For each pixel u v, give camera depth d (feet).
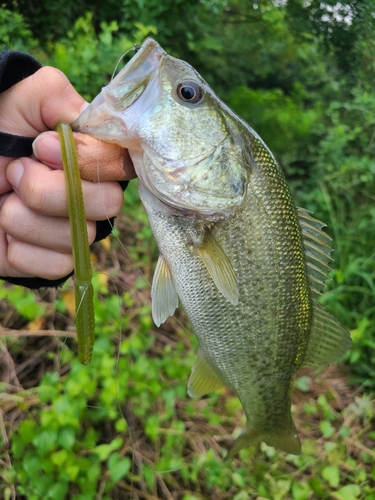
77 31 2.25
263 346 0.95
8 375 1.38
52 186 0.65
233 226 0.86
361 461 1.65
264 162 0.88
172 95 0.77
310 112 3.34
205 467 1.41
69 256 0.75
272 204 0.88
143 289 1.79
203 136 0.80
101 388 1.40
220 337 0.92
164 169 0.78
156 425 1.34
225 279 0.85
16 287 1.38
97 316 1.36
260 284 0.90
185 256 0.86
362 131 2.85
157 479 1.41
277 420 1.07
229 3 3.34
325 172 2.68
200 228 0.85
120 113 0.72
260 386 0.99
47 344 1.50
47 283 0.83
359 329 1.89
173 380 1.61
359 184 2.56
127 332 1.61
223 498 1.42
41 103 0.71
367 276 2.02
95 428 1.38
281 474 1.50
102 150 0.71
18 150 0.68
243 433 1.07
